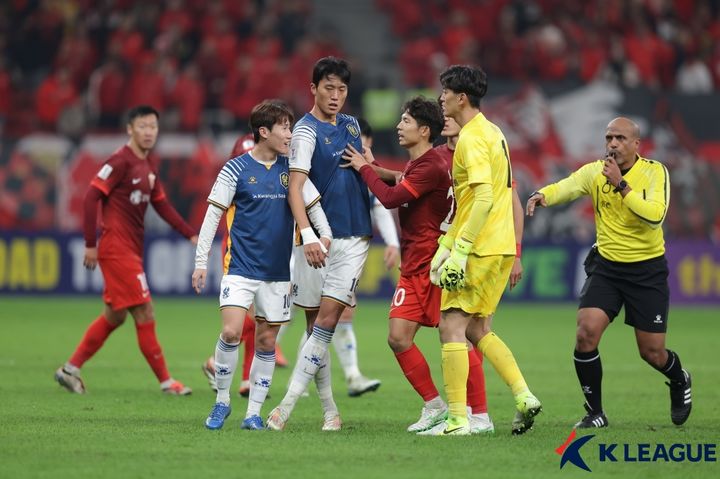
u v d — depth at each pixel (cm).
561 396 3406
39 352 4531
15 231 7375
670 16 9369
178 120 8275
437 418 2638
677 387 2745
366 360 4469
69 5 9112
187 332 5462
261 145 2573
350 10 9725
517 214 2742
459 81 2466
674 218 7644
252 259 2561
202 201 7481
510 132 7794
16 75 8681
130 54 8700
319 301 2658
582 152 7794
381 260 7425
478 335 2564
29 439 2403
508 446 2366
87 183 7538
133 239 3444
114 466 2089
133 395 3334
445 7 9638
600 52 9038
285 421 2609
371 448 2322
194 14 9069
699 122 7850
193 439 2419
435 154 2591
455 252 2381
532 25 9331
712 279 7400
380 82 8506
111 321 3419
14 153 7550
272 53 8850
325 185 2605
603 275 2706
